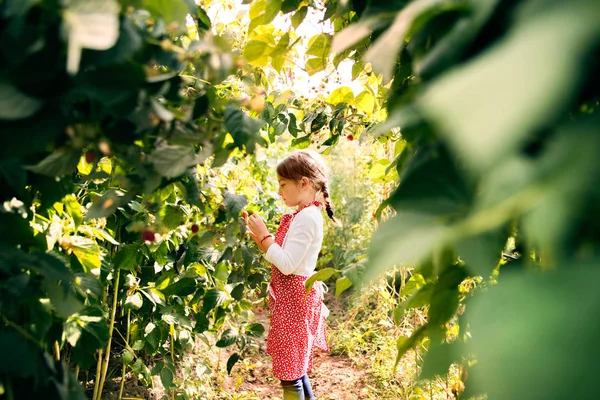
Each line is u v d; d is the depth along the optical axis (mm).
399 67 952
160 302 1894
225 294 1943
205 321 1972
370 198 4016
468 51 394
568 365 234
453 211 379
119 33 561
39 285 772
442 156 407
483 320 270
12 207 774
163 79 720
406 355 2602
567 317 246
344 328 3436
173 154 833
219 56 814
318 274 947
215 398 2598
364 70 1554
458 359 533
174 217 1273
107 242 1901
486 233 370
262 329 2121
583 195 260
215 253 1795
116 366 2482
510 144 211
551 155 282
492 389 249
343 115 1874
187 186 1140
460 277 625
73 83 568
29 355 576
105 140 719
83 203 1580
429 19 458
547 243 262
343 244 4289
